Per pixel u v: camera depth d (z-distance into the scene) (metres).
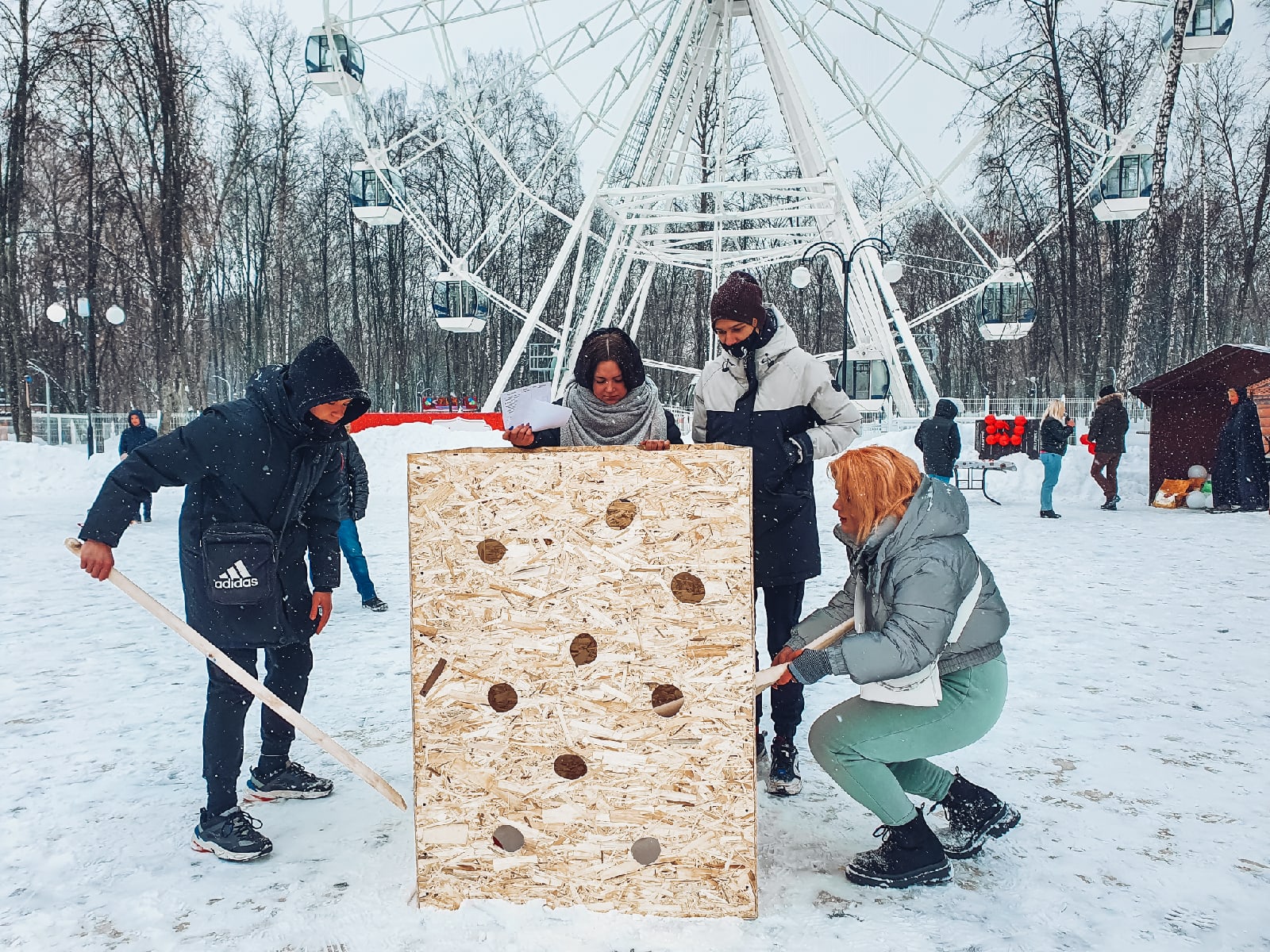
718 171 21.73
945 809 2.63
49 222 28.11
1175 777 3.08
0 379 31.75
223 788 2.62
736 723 2.21
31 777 3.23
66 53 21.95
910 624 2.32
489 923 2.20
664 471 2.22
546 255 40.53
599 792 2.24
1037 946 2.08
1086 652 4.73
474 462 2.25
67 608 6.45
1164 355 36.19
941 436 10.29
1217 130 31.31
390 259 38.66
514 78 20.14
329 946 2.11
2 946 2.13
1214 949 2.06
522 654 2.25
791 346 3.22
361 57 19.31
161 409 27.09
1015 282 21.03
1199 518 10.47
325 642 5.28
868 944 2.09
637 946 2.10
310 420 2.69
